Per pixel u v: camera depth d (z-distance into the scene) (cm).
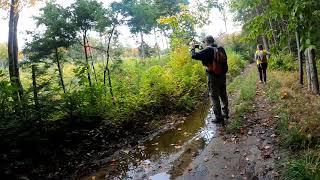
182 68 1595
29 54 1152
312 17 496
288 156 506
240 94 1107
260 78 1458
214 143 657
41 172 626
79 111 802
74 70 934
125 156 686
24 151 649
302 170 420
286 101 845
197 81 1407
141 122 907
